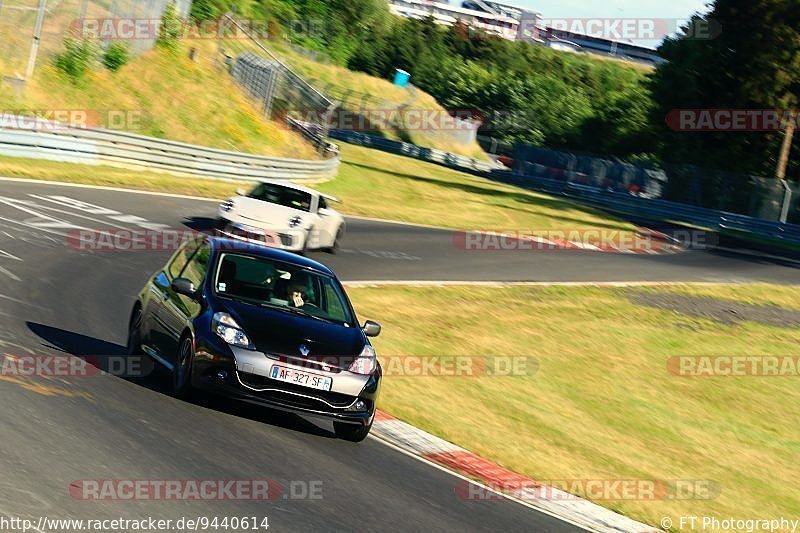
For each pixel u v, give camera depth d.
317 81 168.25
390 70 198.62
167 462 14.40
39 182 48.44
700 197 119.88
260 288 19.58
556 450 23.52
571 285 52.72
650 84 146.75
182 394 18.36
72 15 72.81
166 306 19.80
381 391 24.80
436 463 19.66
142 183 56.78
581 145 180.75
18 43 68.56
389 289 42.31
